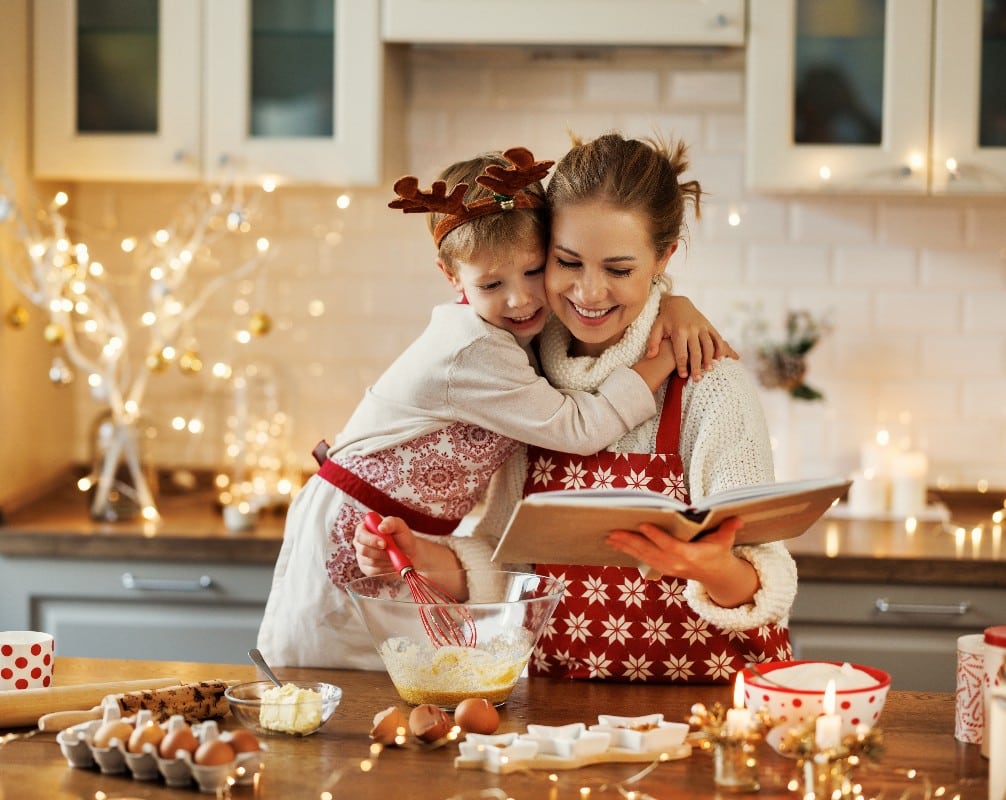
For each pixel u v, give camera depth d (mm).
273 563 2859
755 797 1342
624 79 3260
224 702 1580
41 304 3096
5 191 2930
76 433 3449
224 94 2969
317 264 3377
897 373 3295
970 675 1491
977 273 3270
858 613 2756
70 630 2908
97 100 3016
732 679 1815
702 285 3309
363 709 1623
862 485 3150
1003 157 2867
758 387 3230
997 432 3289
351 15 2920
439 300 3367
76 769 1427
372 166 2953
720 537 1505
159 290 3025
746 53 2953
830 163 2893
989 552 2754
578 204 1689
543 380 1816
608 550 1571
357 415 1982
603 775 1403
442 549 1886
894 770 1421
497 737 1448
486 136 3291
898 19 2865
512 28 2887
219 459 3420
